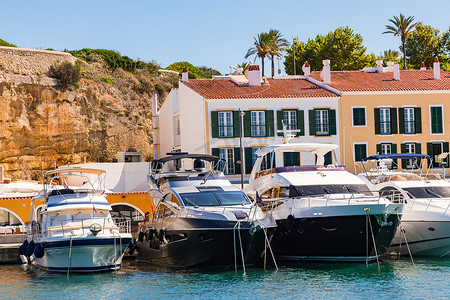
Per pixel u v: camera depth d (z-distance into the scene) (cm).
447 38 7200
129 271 2611
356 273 2427
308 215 2550
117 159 5550
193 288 2231
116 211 3703
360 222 2484
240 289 2194
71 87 5456
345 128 4538
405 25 6994
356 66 6744
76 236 2489
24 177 5138
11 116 5128
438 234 2720
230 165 4350
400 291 2134
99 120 5619
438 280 2295
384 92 4581
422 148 4619
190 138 4597
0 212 3509
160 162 2919
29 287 2342
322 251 2600
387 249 2644
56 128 5338
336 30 6850
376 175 3170
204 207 2561
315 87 4722
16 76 5197
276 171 2928
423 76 5047
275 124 4419
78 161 5447
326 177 2850
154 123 5597
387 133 4581
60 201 2728
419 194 2895
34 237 2784
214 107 4353
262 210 2855
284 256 2723
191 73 8338
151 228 2777
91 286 2322
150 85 6944
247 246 2422
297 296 2086
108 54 7050
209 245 2439
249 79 4709
